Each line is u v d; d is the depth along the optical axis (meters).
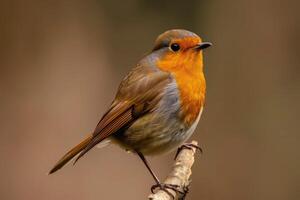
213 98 14.62
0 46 14.19
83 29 15.00
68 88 14.14
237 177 13.88
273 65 14.74
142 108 7.58
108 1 15.68
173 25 15.55
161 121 7.54
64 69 14.43
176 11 15.56
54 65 14.38
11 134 13.13
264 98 14.53
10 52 14.21
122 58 15.32
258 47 14.87
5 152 12.80
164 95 7.51
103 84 14.61
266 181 13.83
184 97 7.48
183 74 7.51
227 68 14.85
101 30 15.26
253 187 13.80
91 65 14.75
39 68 14.29
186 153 7.55
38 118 13.45
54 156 12.95
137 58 15.40
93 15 15.27
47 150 12.98
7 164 12.70
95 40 15.08
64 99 13.90
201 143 14.22
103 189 12.62
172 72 7.55
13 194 12.43
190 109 7.50
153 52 7.75
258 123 14.33
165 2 15.63
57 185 12.48
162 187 6.86
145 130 7.60
